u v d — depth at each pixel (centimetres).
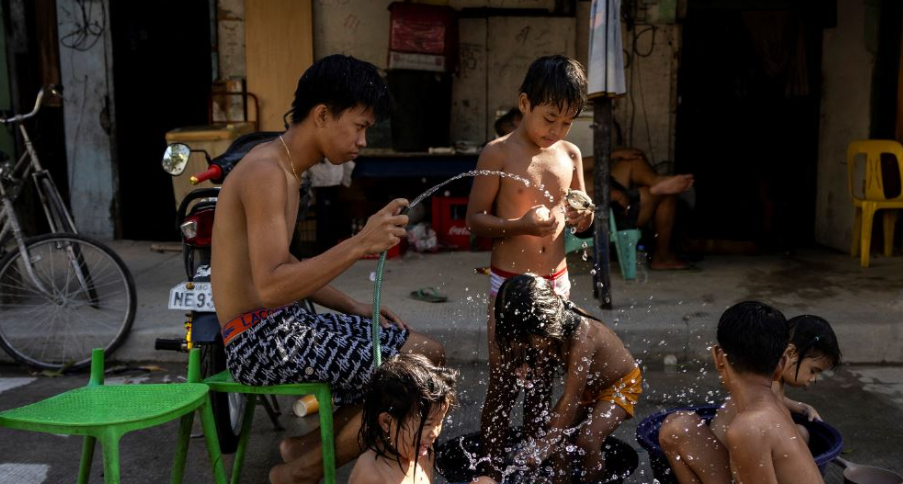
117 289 583
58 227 513
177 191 629
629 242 596
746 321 259
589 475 307
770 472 246
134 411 251
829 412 412
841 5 718
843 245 712
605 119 514
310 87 267
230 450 355
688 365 483
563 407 309
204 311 340
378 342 271
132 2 764
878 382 452
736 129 803
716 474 268
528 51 763
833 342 288
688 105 805
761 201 740
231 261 273
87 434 241
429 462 265
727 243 697
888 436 383
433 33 718
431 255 700
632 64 765
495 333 311
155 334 490
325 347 278
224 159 378
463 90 771
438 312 521
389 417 240
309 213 740
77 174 769
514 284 302
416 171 709
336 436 288
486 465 319
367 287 588
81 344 486
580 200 334
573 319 310
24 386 454
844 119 714
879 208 643
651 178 636
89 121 761
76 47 752
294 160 272
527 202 334
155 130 788
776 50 773
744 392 262
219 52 761
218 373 315
